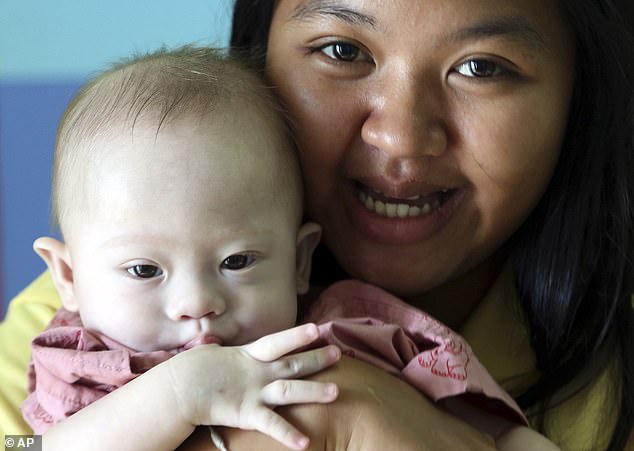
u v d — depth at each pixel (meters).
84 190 0.98
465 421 1.02
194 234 0.96
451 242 1.10
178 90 1.01
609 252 1.20
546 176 1.11
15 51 2.39
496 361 1.19
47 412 0.99
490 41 0.99
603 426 1.18
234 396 0.88
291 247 1.04
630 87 1.15
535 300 1.21
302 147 1.06
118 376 0.95
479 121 1.02
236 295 0.98
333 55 1.03
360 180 1.07
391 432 0.89
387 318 1.07
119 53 2.36
